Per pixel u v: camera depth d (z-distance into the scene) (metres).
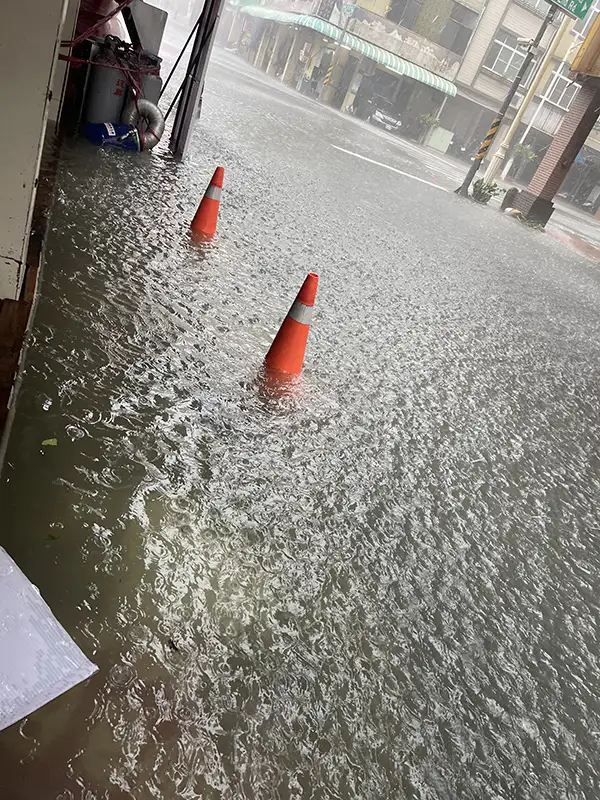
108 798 1.35
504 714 2.02
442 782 1.72
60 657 1.57
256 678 1.77
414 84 33.28
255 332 3.88
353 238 7.58
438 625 2.27
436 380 4.46
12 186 2.23
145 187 5.77
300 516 2.51
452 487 3.19
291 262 5.63
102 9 6.60
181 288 4.03
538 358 5.98
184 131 7.18
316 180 10.14
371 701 1.87
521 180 38.84
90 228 4.32
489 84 34.75
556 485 3.66
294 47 34.66
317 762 1.63
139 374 2.92
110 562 1.91
